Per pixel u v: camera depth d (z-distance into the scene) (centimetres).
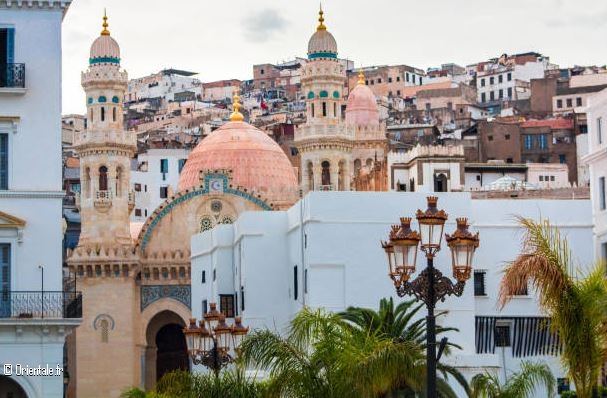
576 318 5662
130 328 17488
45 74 7794
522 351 10631
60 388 7500
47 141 7756
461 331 10438
